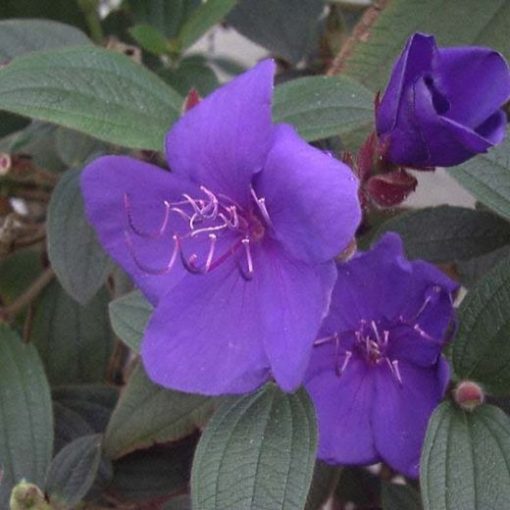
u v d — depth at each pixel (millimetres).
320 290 246
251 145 258
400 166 263
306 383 294
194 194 273
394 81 254
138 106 306
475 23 335
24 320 452
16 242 433
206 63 437
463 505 256
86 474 328
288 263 257
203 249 274
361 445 298
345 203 230
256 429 265
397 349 297
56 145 432
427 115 245
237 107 258
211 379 261
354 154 313
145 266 276
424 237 334
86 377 413
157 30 394
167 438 333
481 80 249
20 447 336
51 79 297
